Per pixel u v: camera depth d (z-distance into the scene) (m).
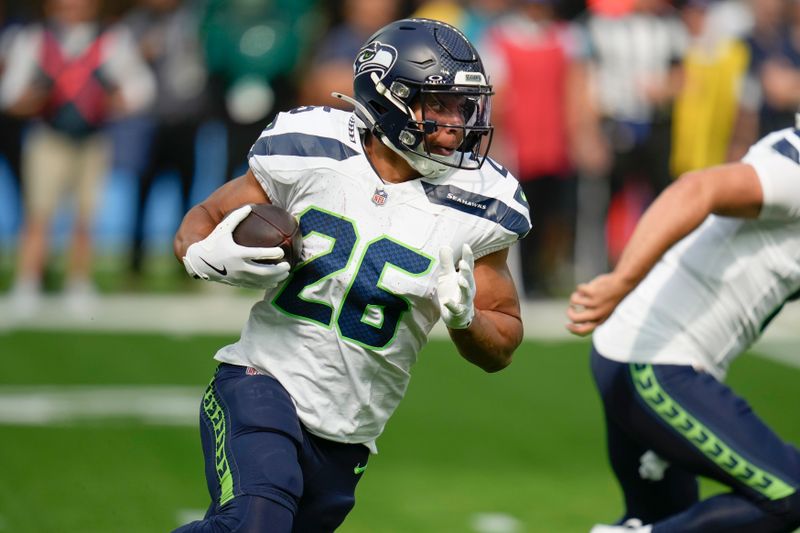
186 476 20.25
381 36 12.30
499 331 12.27
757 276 13.99
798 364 29.11
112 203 40.78
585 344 30.38
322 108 12.60
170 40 34.44
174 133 34.53
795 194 13.41
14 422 22.73
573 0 40.75
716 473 13.88
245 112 33.44
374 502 19.30
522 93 32.78
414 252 12.02
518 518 18.72
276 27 33.09
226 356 12.79
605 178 35.31
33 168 32.34
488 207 12.19
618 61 33.31
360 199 12.11
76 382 25.67
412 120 11.92
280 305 12.30
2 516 18.05
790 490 13.48
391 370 12.44
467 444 22.56
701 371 14.10
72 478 19.89
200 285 35.56
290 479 11.76
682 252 14.34
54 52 31.78
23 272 32.50
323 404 12.32
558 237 35.97
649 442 14.28
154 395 24.88
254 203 12.30
